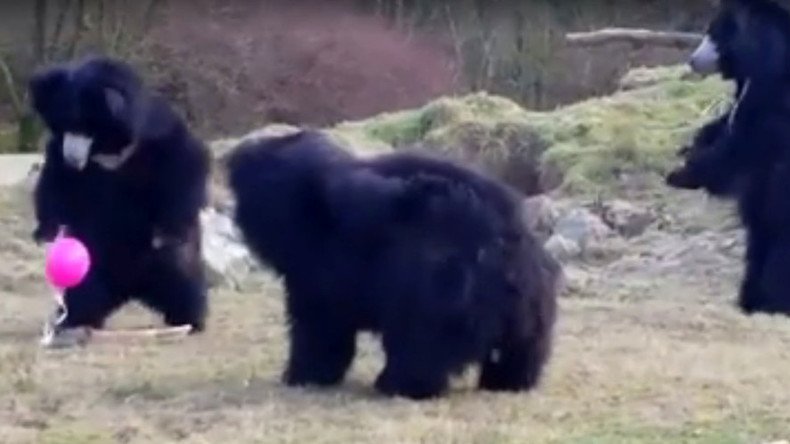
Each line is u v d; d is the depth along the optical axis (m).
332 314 11.51
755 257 16.34
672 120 22.80
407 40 46.06
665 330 14.70
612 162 21.39
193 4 45.72
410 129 23.83
